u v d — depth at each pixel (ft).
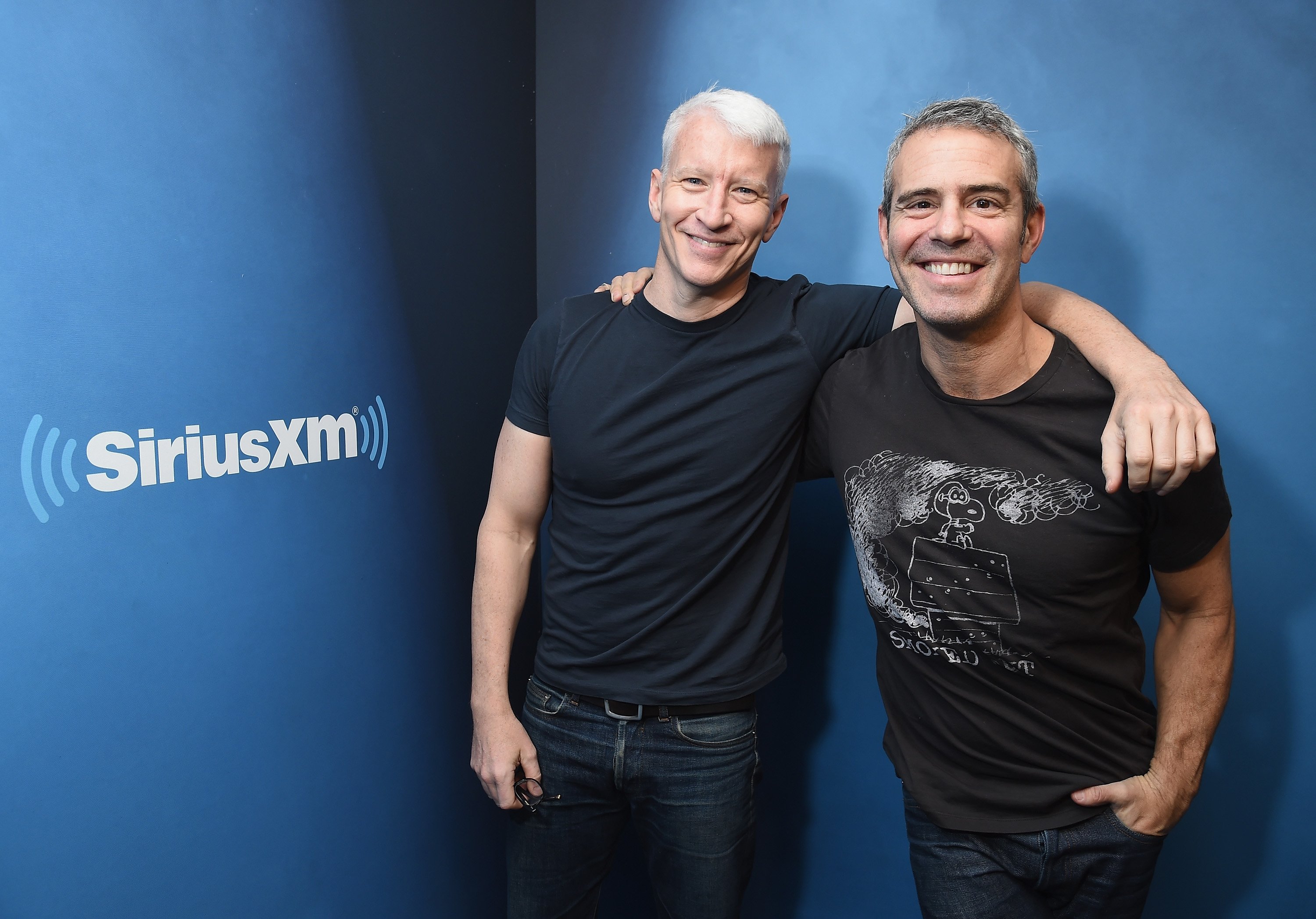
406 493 4.52
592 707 4.13
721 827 4.06
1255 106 4.11
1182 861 4.51
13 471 2.69
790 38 4.95
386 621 4.37
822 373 3.95
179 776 3.29
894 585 3.57
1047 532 3.20
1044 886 3.52
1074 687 3.40
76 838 2.93
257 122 3.50
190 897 3.35
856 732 5.16
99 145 2.89
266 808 3.67
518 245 5.64
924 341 3.34
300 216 3.73
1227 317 4.24
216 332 3.34
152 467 3.12
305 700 3.86
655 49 5.34
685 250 3.68
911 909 5.07
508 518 4.35
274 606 3.67
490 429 5.35
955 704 3.52
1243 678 4.34
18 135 2.65
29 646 2.77
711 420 3.90
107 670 3.01
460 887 5.02
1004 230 3.01
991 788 3.53
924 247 3.11
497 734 4.14
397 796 4.48
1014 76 4.50
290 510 3.74
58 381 2.80
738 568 4.05
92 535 2.93
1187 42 4.18
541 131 5.78
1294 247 4.11
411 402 4.53
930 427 3.44
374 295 4.22
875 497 3.55
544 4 5.66
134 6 2.98
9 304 2.66
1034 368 3.26
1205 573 3.29
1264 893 4.40
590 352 4.02
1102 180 4.39
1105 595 3.29
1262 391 4.21
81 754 2.94
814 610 5.23
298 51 3.69
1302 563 4.21
